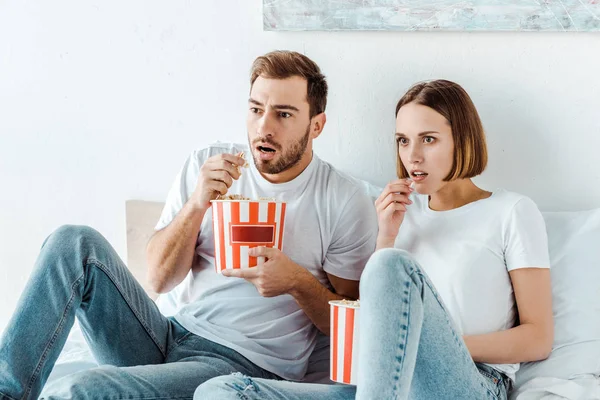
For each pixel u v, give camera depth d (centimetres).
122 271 154
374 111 192
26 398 136
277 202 150
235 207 148
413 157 158
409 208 168
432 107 157
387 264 121
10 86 224
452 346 128
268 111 164
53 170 222
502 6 179
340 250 172
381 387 118
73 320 145
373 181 194
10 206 228
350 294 173
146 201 211
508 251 154
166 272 167
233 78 203
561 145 180
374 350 119
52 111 221
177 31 206
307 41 195
